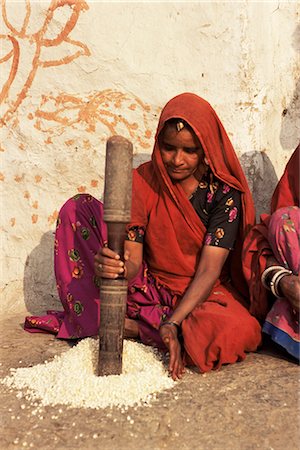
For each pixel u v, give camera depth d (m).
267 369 2.64
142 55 3.81
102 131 3.89
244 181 3.00
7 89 4.03
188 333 2.58
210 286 2.82
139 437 2.08
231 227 2.92
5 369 2.79
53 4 3.91
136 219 2.96
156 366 2.62
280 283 2.66
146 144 3.85
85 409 2.29
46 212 3.98
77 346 2.82
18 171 4.02
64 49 3.91
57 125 3.95
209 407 2.26
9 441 2.08
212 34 3.67
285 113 3.93
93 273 3.14
